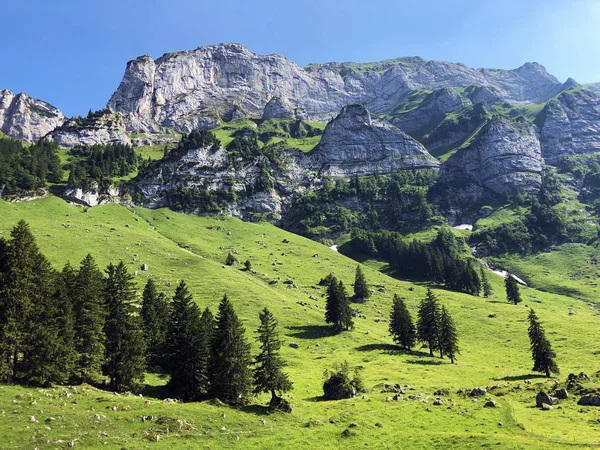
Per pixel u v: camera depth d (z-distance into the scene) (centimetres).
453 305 16362
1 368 5488
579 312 16375
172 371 7719
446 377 8931
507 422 5391
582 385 6694
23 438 4028
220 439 4722
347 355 10800
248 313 13112
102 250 17050
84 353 6494
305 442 4844
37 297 6378
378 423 5459
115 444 4209
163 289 14338
